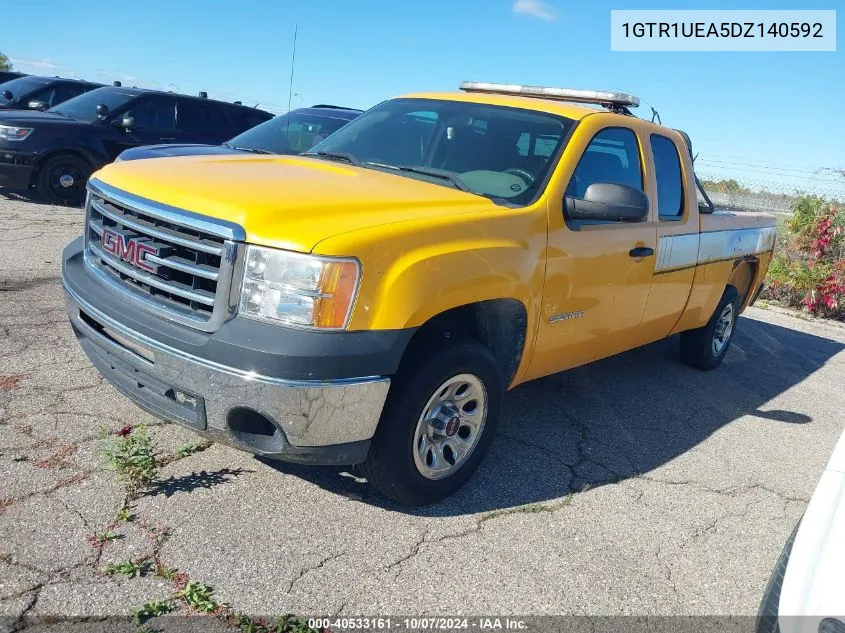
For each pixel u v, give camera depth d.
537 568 3.18
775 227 6.82
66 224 9.18
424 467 3.44
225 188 3.29
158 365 3.13
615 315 4.55
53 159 10.62
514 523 3.52
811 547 2.20
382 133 4.65
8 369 4.45
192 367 3.00
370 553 3.12
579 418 4.95
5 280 6.30
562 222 3.95
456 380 3.45
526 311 3.77
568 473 4.11
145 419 4.02
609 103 4.77
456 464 3.62
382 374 3.05
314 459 3.10
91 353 3.64
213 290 3.07
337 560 3.05
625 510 3.79
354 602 2.81
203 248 3.06
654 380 6.00
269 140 8.39
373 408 3.07
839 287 9.68
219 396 2.98
